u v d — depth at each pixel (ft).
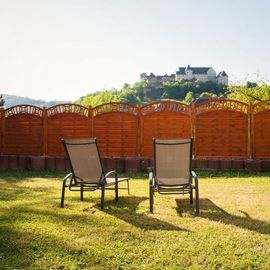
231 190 30.91
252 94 82.17
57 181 37.11
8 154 49.49
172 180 23.86
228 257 14.80
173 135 45.60
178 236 17.49
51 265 14.02
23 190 31.17
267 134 44.50
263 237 17.33
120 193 29.91
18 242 16.31
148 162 45.19
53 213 22.07
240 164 44.34
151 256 14.92
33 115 48.65
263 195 28.58
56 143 48.01
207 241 16.71
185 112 45.50
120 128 46.50
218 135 45.16
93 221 20.16
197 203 22.62
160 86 544.21
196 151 45.42
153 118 45.91
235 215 21.94
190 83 501.15
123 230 18.42
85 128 47.21
